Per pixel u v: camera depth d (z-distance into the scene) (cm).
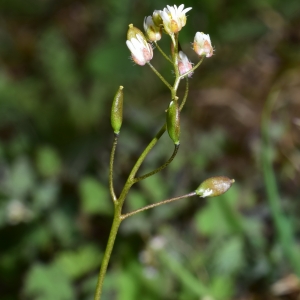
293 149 27
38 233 24
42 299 22
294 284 23
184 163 25
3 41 39
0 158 26
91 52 36
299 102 31
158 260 23
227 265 23
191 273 23
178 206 24
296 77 33
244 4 37
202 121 31
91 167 26
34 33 39
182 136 27
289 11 37
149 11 36
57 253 23
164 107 32
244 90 33
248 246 23
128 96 33
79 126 31
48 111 32
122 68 34
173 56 18
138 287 22
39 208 24
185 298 22
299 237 23
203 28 35
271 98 31
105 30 38
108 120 31
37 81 34
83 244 24
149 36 18
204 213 23
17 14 41
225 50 35
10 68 37
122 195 18
